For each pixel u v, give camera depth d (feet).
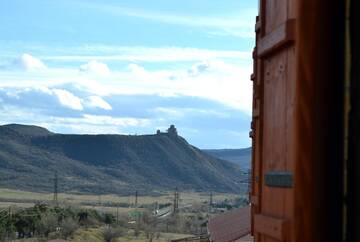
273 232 15.67
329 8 14.23
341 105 13.96
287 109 15.56
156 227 339.98
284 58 16.01
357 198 13.14
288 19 14.92
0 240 243.40
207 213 415.64
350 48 13.58
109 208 469.57
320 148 14.01
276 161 16.63
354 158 13.32
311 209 13.85
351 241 13.25
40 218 271.08
